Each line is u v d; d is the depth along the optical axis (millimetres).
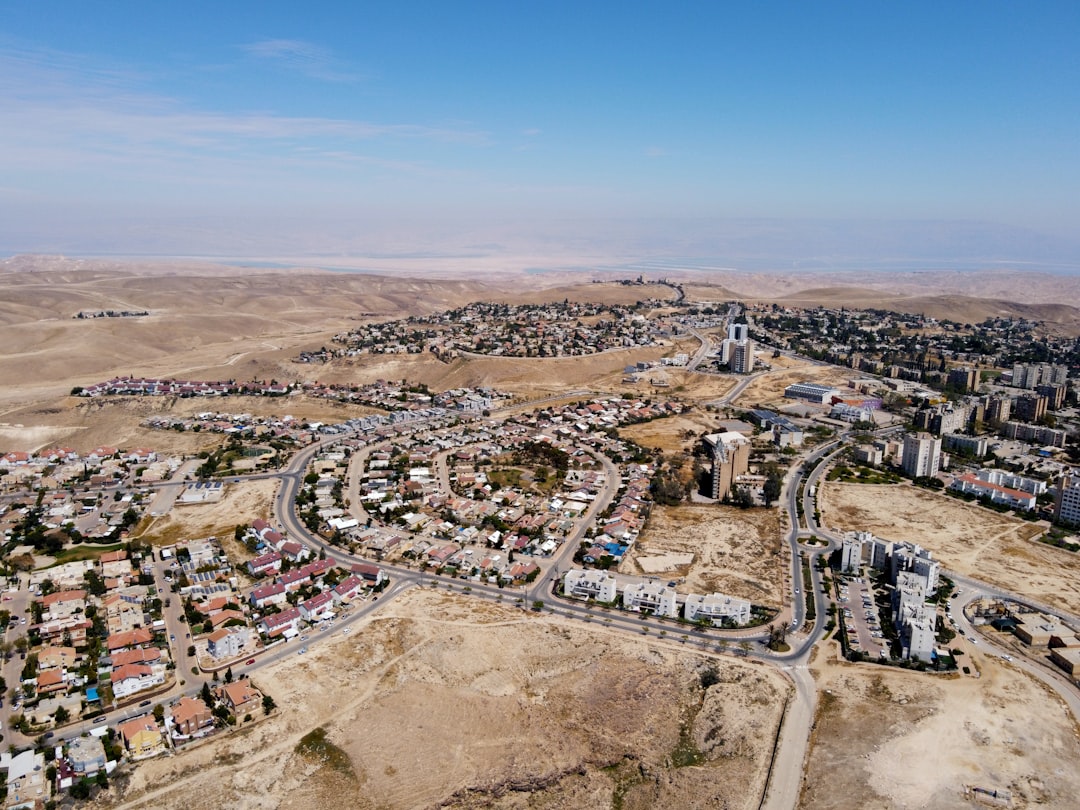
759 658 196375
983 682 185500
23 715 175750
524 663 196250
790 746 162750
